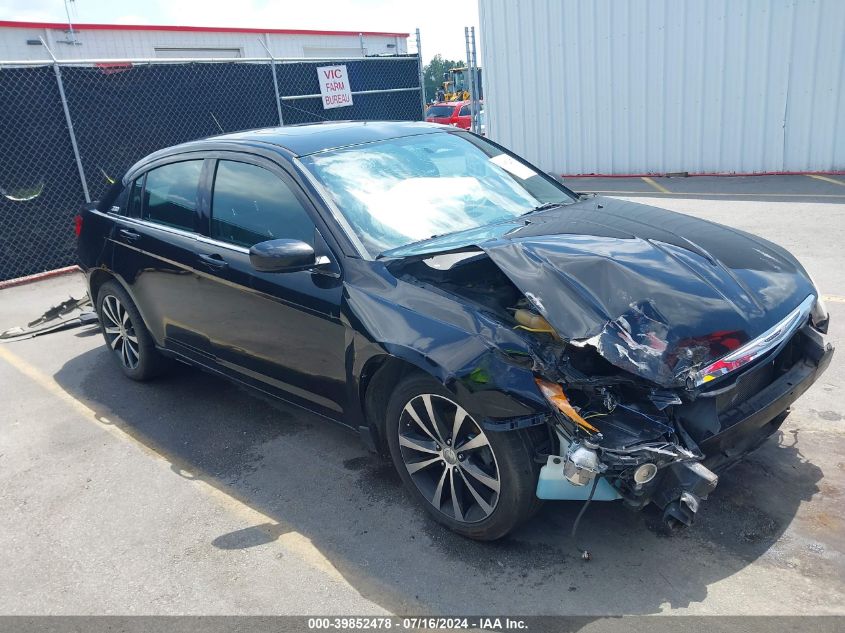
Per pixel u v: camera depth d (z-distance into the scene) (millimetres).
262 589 3027
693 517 2625
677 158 13258
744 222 8828
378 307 3236
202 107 10555
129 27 19156
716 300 3027
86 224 5336
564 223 3764
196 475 4016
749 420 2912
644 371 2691
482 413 2820
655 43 12891
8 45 17359
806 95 11719
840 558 2912
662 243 3441
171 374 5465
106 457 4289
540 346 2859
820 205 9438
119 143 9820
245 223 4031
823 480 3432
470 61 15078
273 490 3791
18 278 9078
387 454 3584
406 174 4043
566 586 2885
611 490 2762
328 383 3590
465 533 3162
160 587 3092
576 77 13969
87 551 3385
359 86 12422
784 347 3125
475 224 3855
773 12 11617
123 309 5230
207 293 4191
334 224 3584
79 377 5570
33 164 9117
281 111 11367
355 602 2908
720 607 2699
